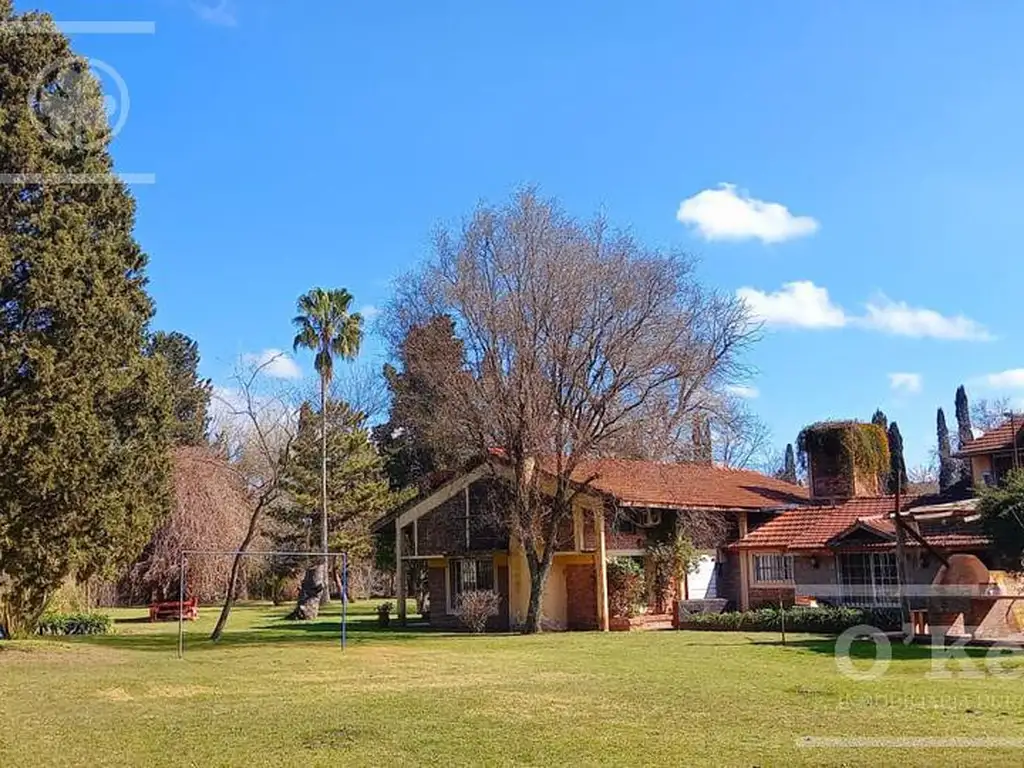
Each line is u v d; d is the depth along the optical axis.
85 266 21.97
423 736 11.03
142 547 24.05
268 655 21.23
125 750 10.45
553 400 27.28
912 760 9.27
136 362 23.28
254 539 45.56
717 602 30.03
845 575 29.69
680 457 31.12
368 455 50.56
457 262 28.05
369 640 26.00
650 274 27.73
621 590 29.72
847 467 36.06
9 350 20.56
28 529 20.98
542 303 27.09
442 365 28.19
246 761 9.84
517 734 11.09
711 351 28.48
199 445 53.81
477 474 31.73
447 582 32.66
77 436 21.20
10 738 11.18
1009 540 21.89
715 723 11.59
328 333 47.06
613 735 10.95
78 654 21.28
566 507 28.39
